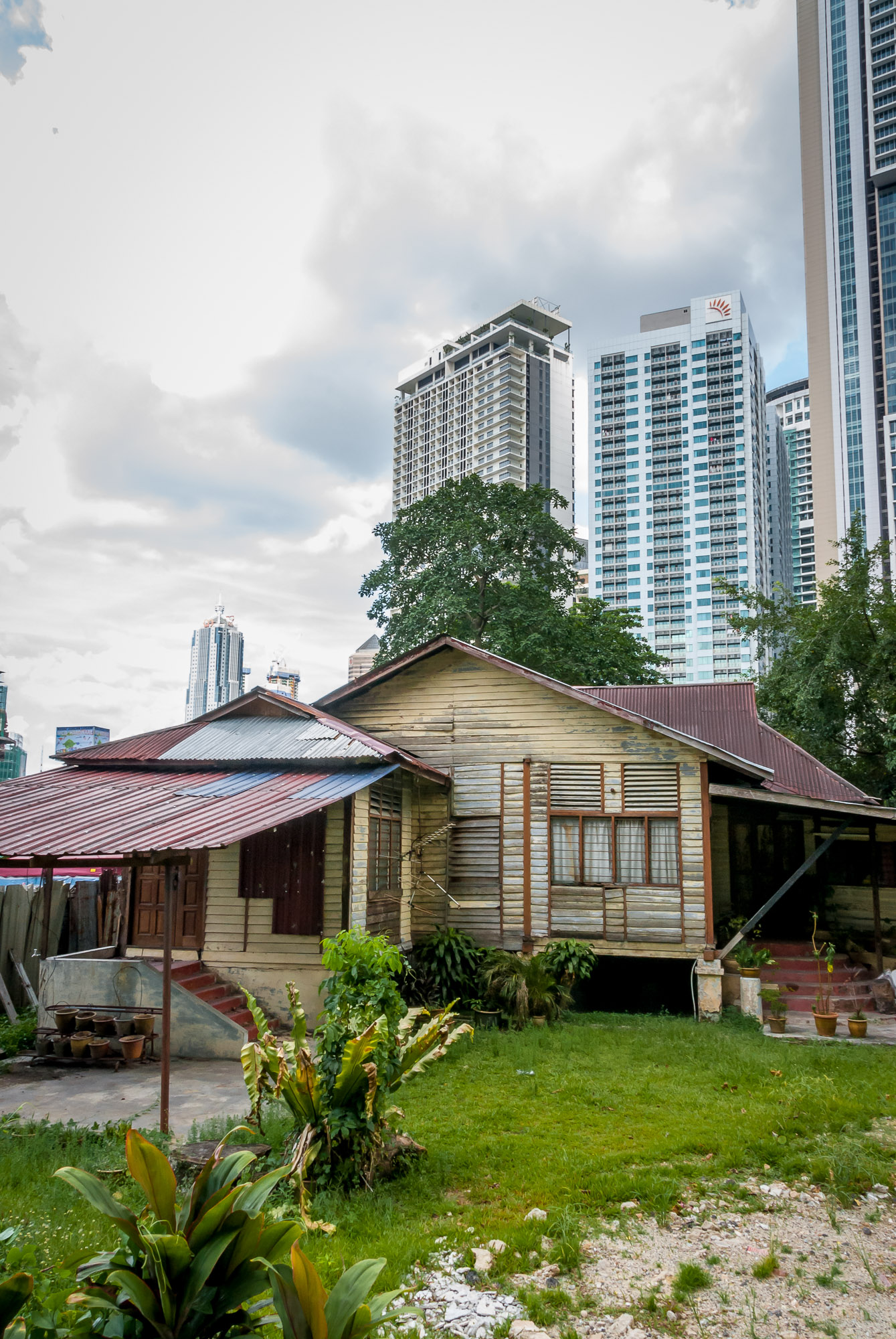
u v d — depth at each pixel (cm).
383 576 3120
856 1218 631
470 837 1598
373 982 755
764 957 1498
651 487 14425
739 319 14088
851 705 2372
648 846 1498
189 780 1323
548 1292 518
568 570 3161
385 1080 710
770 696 2567
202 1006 1151
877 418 11312
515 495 3112
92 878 1631
